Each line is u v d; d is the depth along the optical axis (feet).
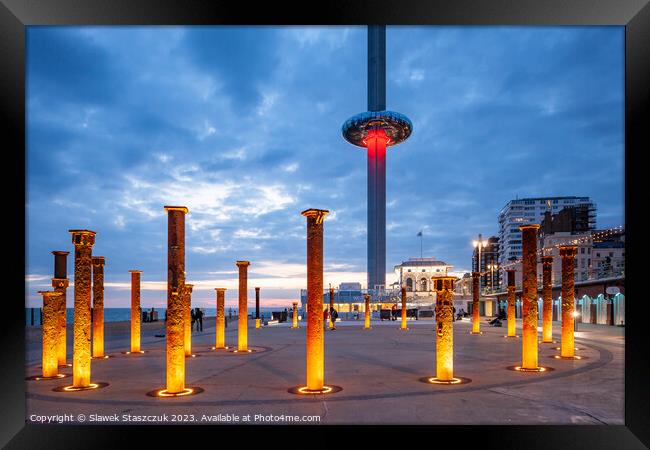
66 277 46.29
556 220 278.67
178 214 32.58
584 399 29.78
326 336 88.38
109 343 73.26
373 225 343.05
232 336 87.97
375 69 356.79
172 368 32.09
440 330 36.17
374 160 347.56
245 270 61.11
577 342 68.49
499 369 42.32
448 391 32.12
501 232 480.23
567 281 50.39
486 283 366.63
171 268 32.32
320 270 32.42
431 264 353.72
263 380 37.14
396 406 27.71
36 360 52.37
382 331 104.99
